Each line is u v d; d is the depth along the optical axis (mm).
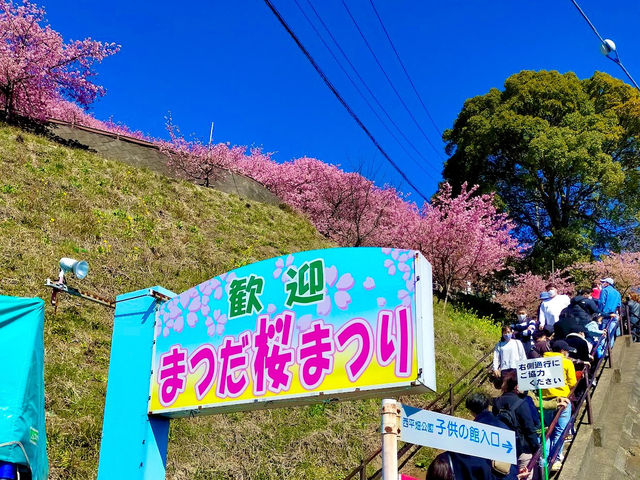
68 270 7230
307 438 9039
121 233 13906
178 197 17844
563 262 26438
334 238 24094
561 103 27797
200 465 7988
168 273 13070
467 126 29547
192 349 5594
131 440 5676
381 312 4586
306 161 28219
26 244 11562
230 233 16969
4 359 5375
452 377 12445
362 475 6918
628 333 13062
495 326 19969
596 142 25828
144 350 5938
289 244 18172
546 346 9258
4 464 5062
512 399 5930
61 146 17766
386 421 3660
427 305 4500
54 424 7805
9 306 5566
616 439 8062
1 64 19078
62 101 29156
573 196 28344
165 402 5598
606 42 7680
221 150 23844
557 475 6777
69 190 14938
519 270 27891
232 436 8688
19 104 20062
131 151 21422
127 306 6258
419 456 9156
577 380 8125
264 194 23578
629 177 27281
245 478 8039
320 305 4902
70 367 8969
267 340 5105
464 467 4652
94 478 7363
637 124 27891
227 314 5465
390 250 4719
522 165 28312
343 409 10094
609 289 12516
